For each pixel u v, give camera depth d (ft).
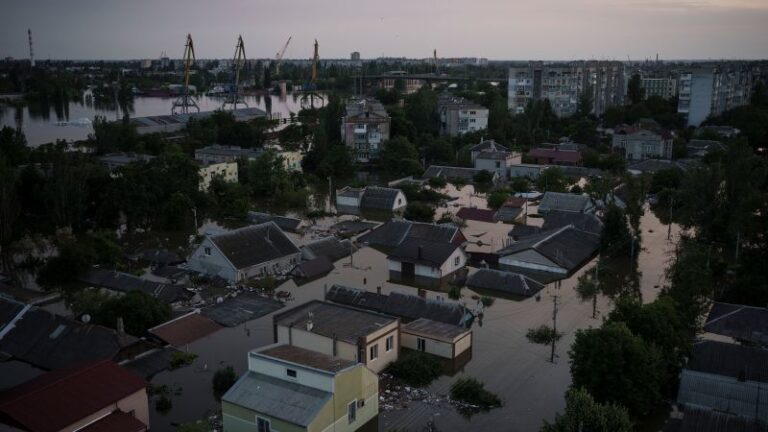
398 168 420.36
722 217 239.50
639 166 391.45
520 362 151.84
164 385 139.95
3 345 153.99
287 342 150.30
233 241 217.97
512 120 531.91
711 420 106.11
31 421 104.37
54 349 149.18
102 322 161.17
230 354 155.94
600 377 121.49
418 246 221.05
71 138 579.89
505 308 187.93
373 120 461.78
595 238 245.65
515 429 123.44
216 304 184.75
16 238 262.88
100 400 112.37
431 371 143.74
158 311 165.48
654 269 223.51
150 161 326.65
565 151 437.99
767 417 117.50
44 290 206.90
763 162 264.52
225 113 559.38
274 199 344.69
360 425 121.80
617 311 140.87
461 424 125.29
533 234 251.60
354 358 141.08
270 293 198.59
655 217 299.17
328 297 189.37
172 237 278.46
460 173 397.39
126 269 224.74
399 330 152.66
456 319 167.53
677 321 140.87
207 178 346.33
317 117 581.12
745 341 153.07
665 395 129.29
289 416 110.52
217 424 124.57
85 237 263.70
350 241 253.03
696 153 432.66
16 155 375.04
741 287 176.76
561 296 197.57
